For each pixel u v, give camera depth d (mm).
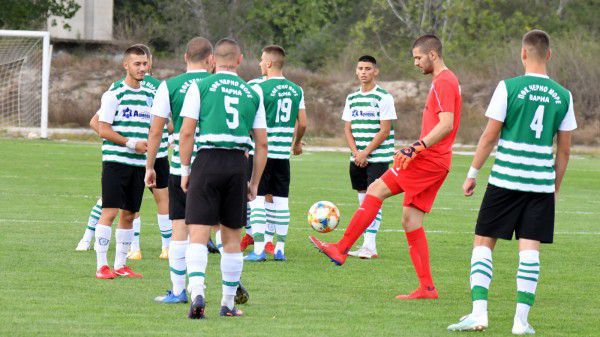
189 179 17391
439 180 20547
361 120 27172
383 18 124500
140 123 21953
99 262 21922
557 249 29266
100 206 25828
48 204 36688
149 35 119625
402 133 92062
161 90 19125
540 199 16969
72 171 50969
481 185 52156
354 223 20875
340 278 22984
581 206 42594
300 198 42062
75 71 103750
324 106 98000
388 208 40219
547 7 125688
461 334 16875
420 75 111000
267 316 18047
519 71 101938
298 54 125688
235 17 125500
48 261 24047
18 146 67188
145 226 31922
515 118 16938
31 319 17109
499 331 17234
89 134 79688
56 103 92250
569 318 18797
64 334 15930
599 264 26328
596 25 126750
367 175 27281
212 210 17172
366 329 17062
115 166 21547
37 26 107562
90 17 119062
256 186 18078
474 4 120500
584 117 95875
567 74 98000
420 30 116750
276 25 135250
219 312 18250
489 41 116250
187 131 17203
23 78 86188
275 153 25484
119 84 21781
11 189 41500
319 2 133875
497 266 25625
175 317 17641
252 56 113812
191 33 122625
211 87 17188
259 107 17734
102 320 17188
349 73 110125
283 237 25781
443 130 19906
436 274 24047
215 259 25578
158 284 21328
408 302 20078
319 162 63938
